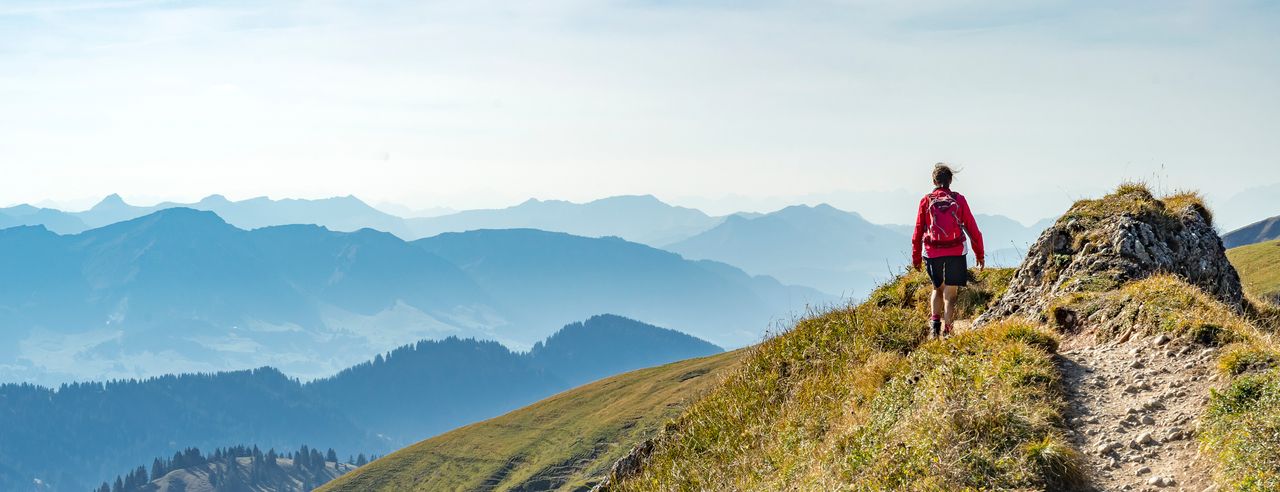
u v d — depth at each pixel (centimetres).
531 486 17412
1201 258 1373
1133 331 1095
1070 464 847
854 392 1261
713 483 1379
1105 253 1341
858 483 946
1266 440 767
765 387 1582
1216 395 857
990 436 907
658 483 1546
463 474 19750
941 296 1305
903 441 961
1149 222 1377
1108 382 1001
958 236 1263
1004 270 1617
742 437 1457
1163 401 928
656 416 18338
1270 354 904
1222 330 1007
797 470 1140
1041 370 1014
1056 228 1454
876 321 1497
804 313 1758
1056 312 1234
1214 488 765
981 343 1108
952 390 1002
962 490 845
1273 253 9662
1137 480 827
